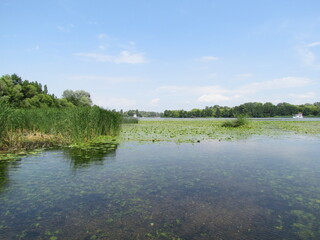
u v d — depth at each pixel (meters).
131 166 9.07
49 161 9.80
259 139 18.06
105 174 7.95
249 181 7.27
